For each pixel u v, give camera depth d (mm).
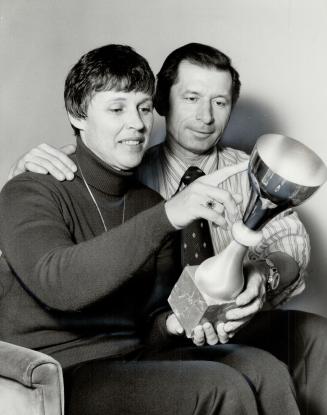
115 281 1173
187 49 1914
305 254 1841
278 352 1623
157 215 1153
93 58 1501
